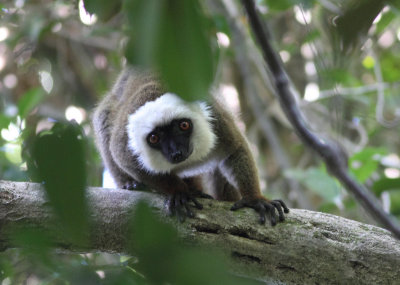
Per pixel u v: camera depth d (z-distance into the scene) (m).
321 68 4.07
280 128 16.55
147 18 2.28
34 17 12.75
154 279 2.89
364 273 6.57
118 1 2.90
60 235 6.17
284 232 6.94
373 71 15.39
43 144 2.80
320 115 13.70
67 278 3.62
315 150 3.57
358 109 15.34
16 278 6.68
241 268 7.05
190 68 2.39
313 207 14.21
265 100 15.45
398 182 9.09
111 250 7.25
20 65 15.20
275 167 15.85
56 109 15.21
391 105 14.94
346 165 3.54
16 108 12.37
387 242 6.65
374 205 3.39
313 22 8.33
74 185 2.77
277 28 15.46
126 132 9.29
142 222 2.89
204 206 7.38
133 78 10.31
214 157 9.48
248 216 7.19
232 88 16.42
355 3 2.54
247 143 9.38
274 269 6.93
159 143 8.88
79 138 2.83
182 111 8.85
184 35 2.39
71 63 15.88
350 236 6.77
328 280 6.71
